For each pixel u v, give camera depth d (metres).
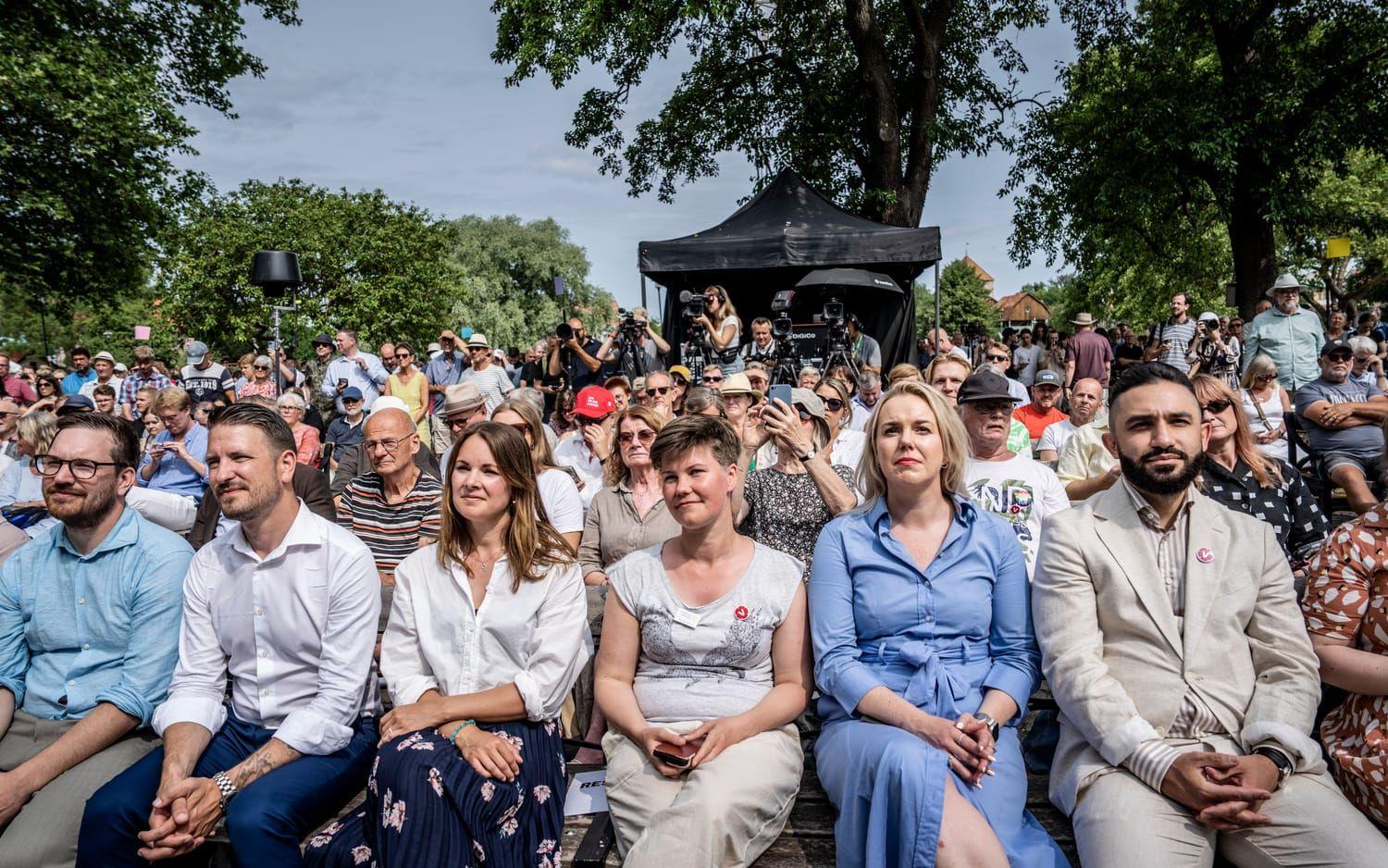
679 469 2.34
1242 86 14.84
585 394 4.84
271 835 2.15
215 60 20.73
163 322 28.36
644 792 2.16
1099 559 2.26
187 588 2.54
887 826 2.00
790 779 2.20
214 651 2.54
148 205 17.84
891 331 12.55
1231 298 16.39
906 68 16.05
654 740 2.20
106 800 2.19
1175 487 2.19
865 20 13.78
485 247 45.62
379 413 3.77
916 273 12.49
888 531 2.48
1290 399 8.84
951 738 2.06
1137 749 2.03
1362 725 2.15
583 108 16.88
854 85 15.63
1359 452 5.09
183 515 4.15
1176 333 10.91
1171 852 1.91
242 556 2.50
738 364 8.47
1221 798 1.89
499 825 2.20
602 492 3.83
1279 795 1.95
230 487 2.37
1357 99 14.62
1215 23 15.60
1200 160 14.77
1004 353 7.53
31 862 2.21
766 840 2.14
